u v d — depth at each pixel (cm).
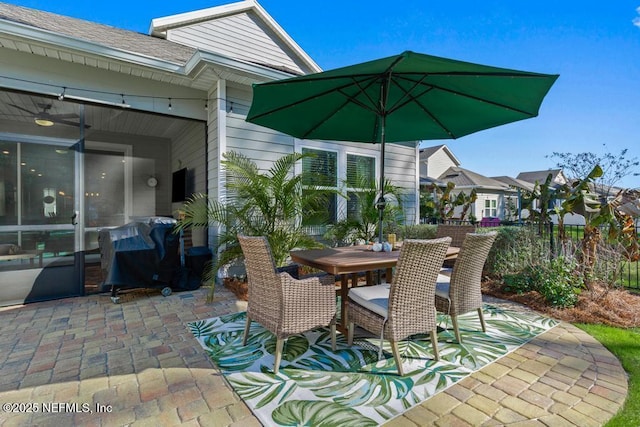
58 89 421
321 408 192
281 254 449
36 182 418
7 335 299
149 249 421
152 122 625
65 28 482
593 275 411
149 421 181
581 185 446
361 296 265
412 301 236
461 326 322
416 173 777
